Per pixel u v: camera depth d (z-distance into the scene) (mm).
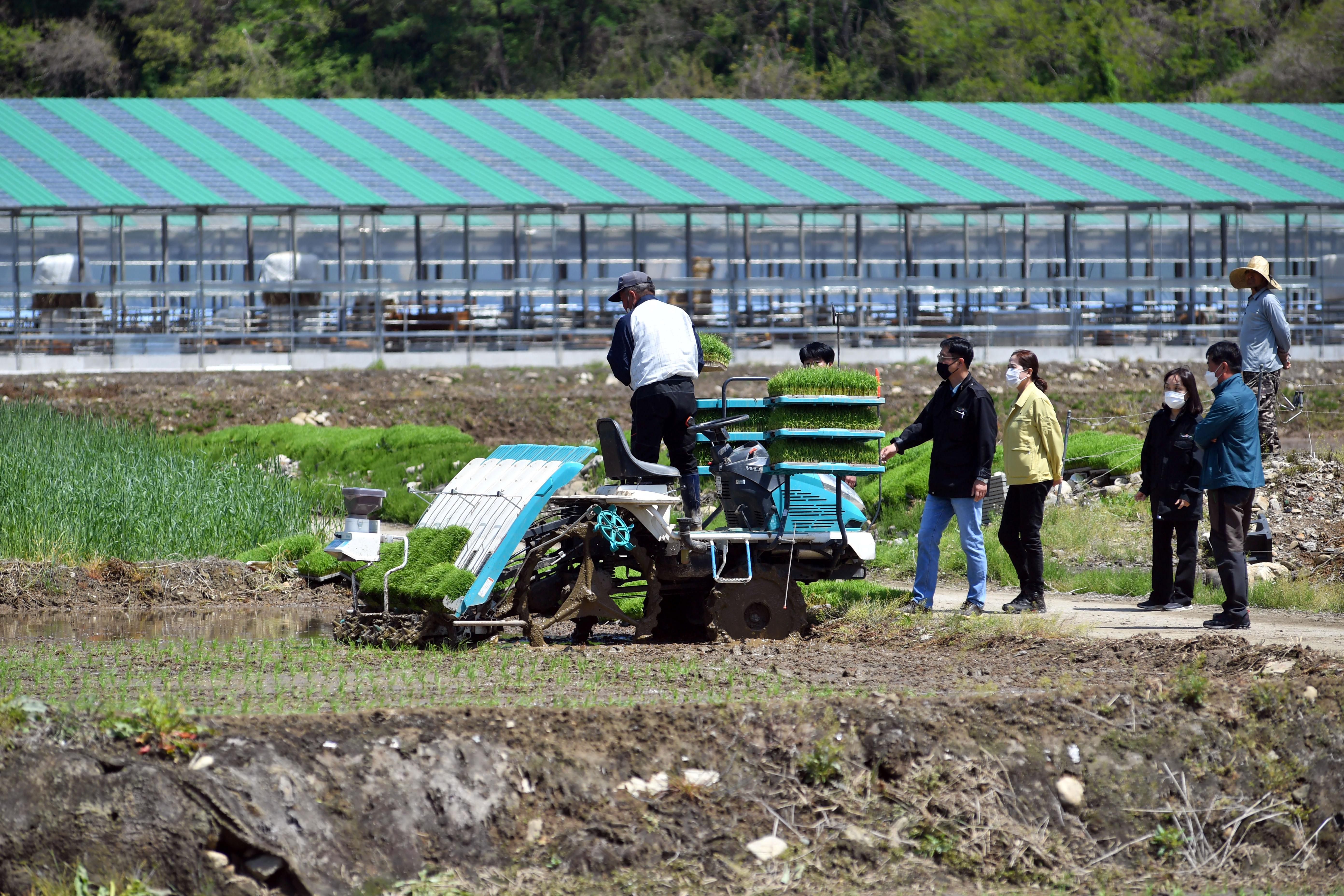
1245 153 125500
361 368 106688
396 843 19031
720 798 20438
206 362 108375
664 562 33188
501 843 19547
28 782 18281
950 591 41844
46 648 30906
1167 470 36781
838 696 23109
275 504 52750
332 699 23375
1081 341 115562
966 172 117438
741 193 110188
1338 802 22609
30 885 17656
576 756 20578
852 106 135250
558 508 36188
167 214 105812
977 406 34469
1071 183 115375
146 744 19156
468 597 31078
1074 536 48000
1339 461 53938
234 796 18484
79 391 89375
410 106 129000
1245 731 23047
